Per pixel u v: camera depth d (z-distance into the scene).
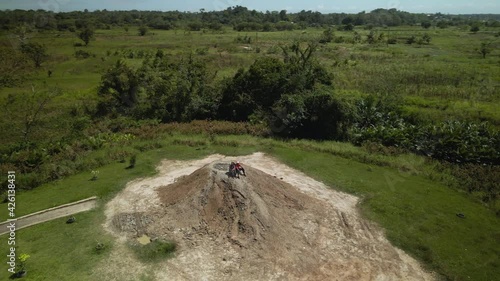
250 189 15.77
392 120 27.72
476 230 15.87
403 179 20.42
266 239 14.21
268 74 30.61
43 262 13.16
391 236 15.22
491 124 28.39
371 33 76.94
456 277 13.04
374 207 17.36
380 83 38.88
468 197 18.72
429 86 39.44
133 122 28.84
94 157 22.23
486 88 38.06
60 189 18.81
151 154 23.33
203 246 14.05
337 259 13.75
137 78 33.12
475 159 22.17
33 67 46.81
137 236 14.73
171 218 15.51
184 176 19.48
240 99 30.25
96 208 16.88
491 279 13.05
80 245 14.16
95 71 46.59
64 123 29.80
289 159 22.70
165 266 13.09
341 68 47.75
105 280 12.41
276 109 27.84
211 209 15.45
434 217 16.70
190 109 30.83
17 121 29.73
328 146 24.52
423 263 13.75
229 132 27.17
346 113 26.39
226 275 12.73
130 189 18.59
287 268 13.10
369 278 12.87
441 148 23.20
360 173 21.00
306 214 16.34
